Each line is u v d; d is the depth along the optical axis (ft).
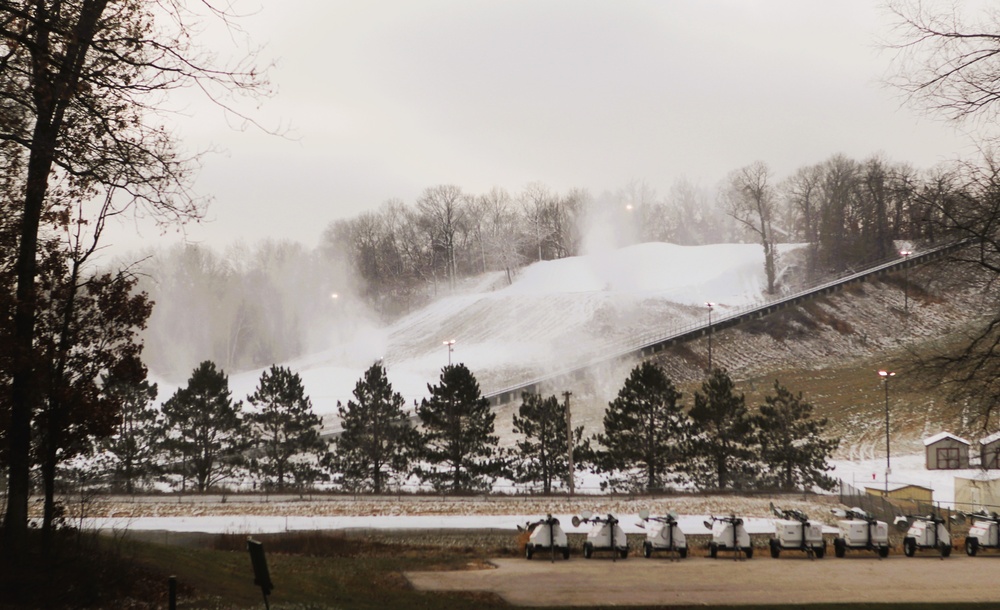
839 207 526.16
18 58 49.70
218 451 215.31
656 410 216.54
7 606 50.57
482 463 212.64
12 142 58.03
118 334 62.13
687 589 81.61
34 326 60.59
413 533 134.62
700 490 204.33
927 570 96.58
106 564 59.06
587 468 230.89
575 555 108.88
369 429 218.59
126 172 55.47
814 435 238.68
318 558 99.81
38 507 99.60
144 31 53.42
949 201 55.93
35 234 59.06
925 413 317.22
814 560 106.01
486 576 89.04
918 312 370.32
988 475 190.08
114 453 205.16
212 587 64.34
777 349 419.95
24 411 59.06
